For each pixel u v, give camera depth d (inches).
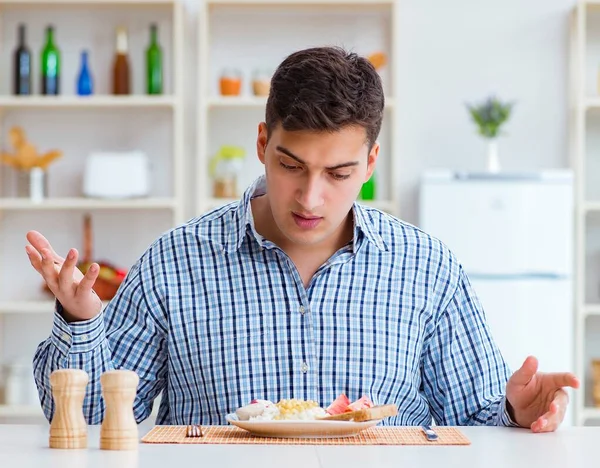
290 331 80.4
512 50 203.8
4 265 202.8
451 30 203.8
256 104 193.3
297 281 80.7
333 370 80.2
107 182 195.0
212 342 80.4
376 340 81.1
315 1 193.9
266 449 59.8
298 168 70.7
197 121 196.4
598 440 65.1
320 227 72.4
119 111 203.9
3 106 197.2
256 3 194.2
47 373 71.8
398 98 201.9
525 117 203.2
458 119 203.5
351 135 69.3
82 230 203.6
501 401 74.9
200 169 193.0
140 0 194.1
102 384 59.9
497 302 182.2
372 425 65.2
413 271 83.4
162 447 60.6
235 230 82.0
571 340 189.2
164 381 84.1
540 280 182.2
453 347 84.0
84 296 67.6
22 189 197.8
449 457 57.7
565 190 183.5
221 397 79.8
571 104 202.5
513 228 182.9
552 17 203.6
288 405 65.6
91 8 201.8
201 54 193.3
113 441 59.6
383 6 197.5
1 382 199.8
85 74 196.4
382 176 203.9
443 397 84.4
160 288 81.3
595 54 204.7
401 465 54.8
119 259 203.2
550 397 70.6
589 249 205.9
